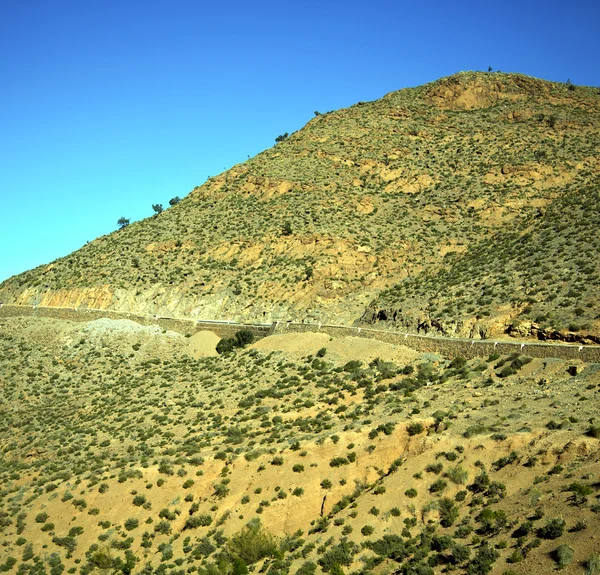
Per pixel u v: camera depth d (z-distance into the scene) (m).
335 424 51.47
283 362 70.19
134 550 44.41
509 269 75.19
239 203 125.75
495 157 123.94
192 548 43.00
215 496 45.94
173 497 47.28
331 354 68.50
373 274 95.12
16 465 59.66
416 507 37.28
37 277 124.19
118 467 52.75
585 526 28.95
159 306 101.31
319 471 44.34
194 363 79.94
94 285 108.69
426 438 42.31
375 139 139.75
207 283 102.19
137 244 120.94
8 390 79.44
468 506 35.47
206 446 53.59
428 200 115.75
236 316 94.12
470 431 40.78
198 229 120.06
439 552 32.34
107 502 48.31
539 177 112.75
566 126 131.75
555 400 42.91
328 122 153.00
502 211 104.62
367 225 108.81
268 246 106.38
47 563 44.84
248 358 74.94
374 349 66.19
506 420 41.62
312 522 41.50
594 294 59.09
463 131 138.38
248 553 39.66
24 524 48.59
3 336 96.94
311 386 61.94
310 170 130.38
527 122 137.50
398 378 58.25
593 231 75.12
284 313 90.75
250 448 50.25
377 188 122.56
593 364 46.19
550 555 28.23
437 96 154.38
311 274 94.38
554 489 32.91
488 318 63.19
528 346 52.66
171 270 108.38
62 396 76.56
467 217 106.88
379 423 47.66
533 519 31.33
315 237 102.94
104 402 72.25
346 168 129.62
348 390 58.62
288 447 47.41
